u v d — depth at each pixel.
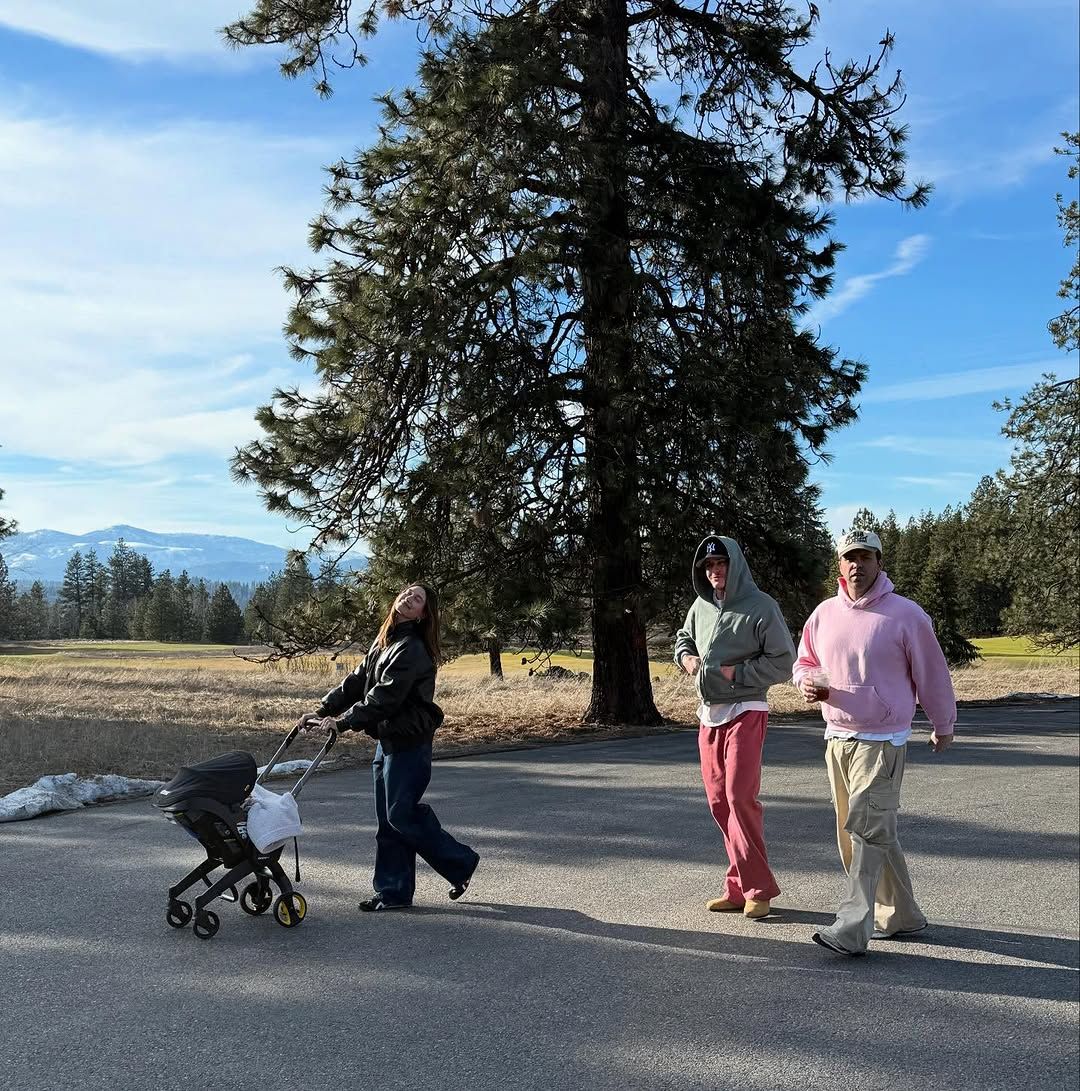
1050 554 28.61
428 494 14.76
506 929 5.35
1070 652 60.03
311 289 15.12
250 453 14.94
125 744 12.38
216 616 155.38
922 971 4.83
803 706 19.50
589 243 14.75
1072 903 6.04
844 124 16.83
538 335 15.02
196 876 5.27
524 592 14.30
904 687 5.20
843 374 16.20
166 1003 4.24
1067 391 27.84
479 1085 3.56
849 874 5.16
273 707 19.27
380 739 5.68
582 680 29.39
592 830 7.80
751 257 15.74
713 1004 4.37
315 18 16.34
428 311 14.05
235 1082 3.54
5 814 7.77
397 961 4.81
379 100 14.98
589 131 15.48
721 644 5.70
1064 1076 3.74
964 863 7.00
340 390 15.01
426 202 14.11
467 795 9.33
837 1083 3.65
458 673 36.41
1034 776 10.71
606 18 16.66
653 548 14.34
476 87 13.93
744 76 17.06
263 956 4.85
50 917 5.37
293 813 5.35
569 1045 3.91
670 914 5.68
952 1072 3.76
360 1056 3.77
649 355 15.08
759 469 15.08
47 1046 3.81
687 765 11.35
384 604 14.27
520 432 14.66
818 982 4.66
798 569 15.45
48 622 187.62
